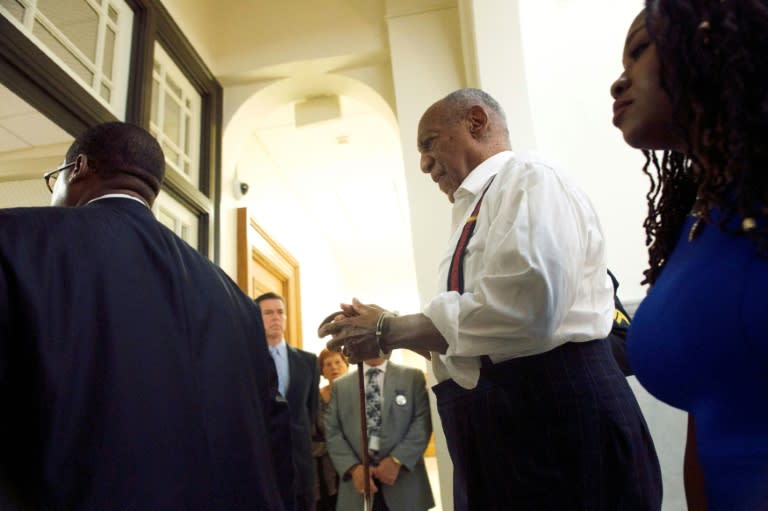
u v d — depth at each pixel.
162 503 0.74
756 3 0.57
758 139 0.55
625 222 2.43
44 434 0.70
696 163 0.65
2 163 2.65
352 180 5.51
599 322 1.00
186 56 3.02
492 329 0.91
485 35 2.50
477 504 0.95
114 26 2.47
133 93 2.50
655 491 0.94
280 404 1.09
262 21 3.41
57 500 0.69
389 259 7.82
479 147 1.25
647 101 0.70
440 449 2.62
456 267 1.09
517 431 0.93
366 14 3.31
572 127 2.56
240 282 3.36
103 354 0.77
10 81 1.84
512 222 0.97
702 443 0.59
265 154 4.83
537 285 0.88
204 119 3.26
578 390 0.93
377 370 2.93
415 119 2.91
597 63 2.63
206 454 0.83
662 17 0.65
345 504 2.73
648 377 0.67
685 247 0.70
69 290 0.78
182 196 2.85
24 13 1.93
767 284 0.53
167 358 0.84
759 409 0.53
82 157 1.06
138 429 0.76
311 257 6.11
